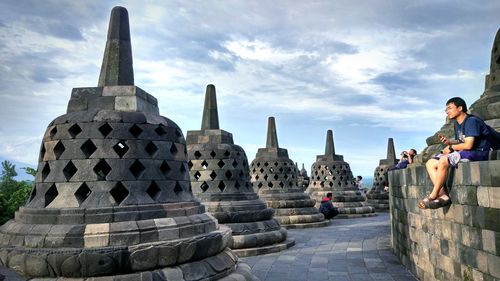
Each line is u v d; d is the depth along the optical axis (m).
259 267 10.43
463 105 6.42
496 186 5.20
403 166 11.46
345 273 9.52
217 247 7.13
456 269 6.52
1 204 14.50
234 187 13.43
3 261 6.11
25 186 17.66
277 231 13.38
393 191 11.77
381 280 8.78
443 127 9.88
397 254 11.16
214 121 14.28
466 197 6.07
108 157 6.73
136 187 6.74
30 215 6.58
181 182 7.55
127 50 7.75
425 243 8.20
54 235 6.08
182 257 6.42
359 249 12.69
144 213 6.54
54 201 6.59
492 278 5.33
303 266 10.43
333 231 17.25
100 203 6.46
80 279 5.85
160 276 6.11
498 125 7.75
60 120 7.08
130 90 7.34
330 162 25.69
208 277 6.62
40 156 7.30
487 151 6.19
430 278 7.86
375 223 20.27
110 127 6.92
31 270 5.88
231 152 13.70
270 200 18.80
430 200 6.70
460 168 6.23
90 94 7.34
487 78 9.85
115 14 7.84
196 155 13.66
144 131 7.11
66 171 6.77
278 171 19.56
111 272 5.93
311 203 19.64
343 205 24.05
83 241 6.02
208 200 13.04
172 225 6.59
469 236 6.00
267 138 20.78
